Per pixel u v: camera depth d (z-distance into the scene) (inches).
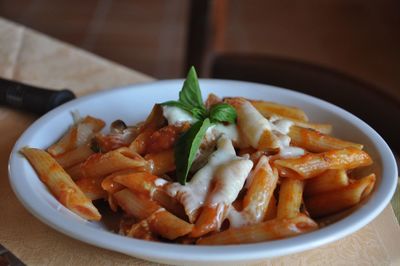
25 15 65.5
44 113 20.8
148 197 15.7
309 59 59.2
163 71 55.6
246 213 15.3
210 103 18.5
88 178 16.8
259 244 13.5
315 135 17.9
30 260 14.8
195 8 41.6
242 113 17.4
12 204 16.8
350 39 63.5
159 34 63.3
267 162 16.2
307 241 13.6
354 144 17.8
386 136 23.8
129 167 16.3
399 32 65.1
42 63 25.8
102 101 20.2
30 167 16.3
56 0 69.8
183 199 15.3
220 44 54.4
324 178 16.6
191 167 16.4
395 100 24.8
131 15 67.5
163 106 17.3
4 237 15.5
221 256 13.2
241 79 28.1
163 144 16.7
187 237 15.0
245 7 70.7
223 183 15.4
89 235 13.6
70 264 14.7
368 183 15.8
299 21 67.7
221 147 16.4
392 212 16.8
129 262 14.8
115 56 57.9
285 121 18.3
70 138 18.2
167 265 14.7
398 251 15.4
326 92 26.2
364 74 56.3
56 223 14.0
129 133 17.8
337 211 16.3
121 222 16.1
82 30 62.9
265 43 62.2
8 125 20.6
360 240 15.8
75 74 25.1
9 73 24.7
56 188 15.7
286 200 15.9
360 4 71.9
